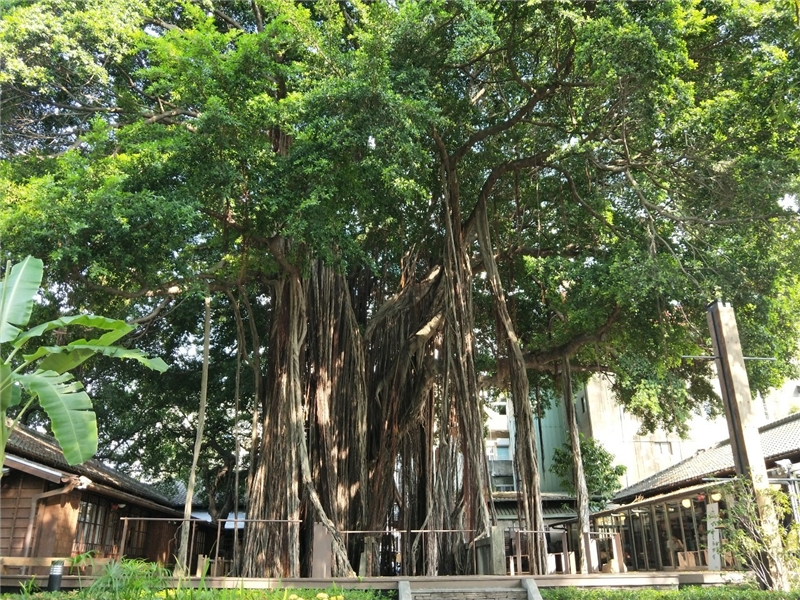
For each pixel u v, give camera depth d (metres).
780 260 11.14
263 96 9.52
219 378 18.58
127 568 5.62
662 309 12.08
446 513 12.30
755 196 10.38
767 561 7.79
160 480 25.61
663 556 17.80
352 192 10.16
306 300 13.31
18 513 11.18
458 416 12.02
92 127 11.16
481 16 9.80
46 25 9.96
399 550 14.16
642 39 9.05
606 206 12.89
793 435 13.26
